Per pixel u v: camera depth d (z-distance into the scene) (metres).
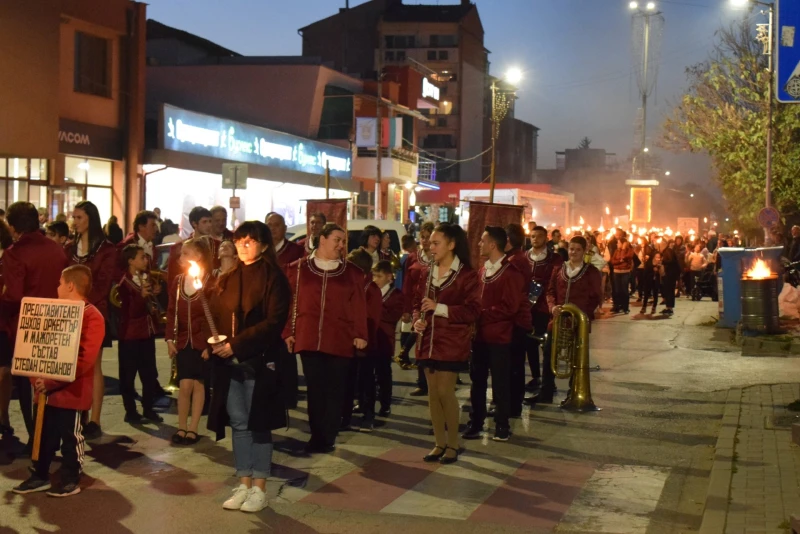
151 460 8.17
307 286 8.36
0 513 6.56
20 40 22.11
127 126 27.14
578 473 7.86
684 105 35.47
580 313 10.71
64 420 6.98
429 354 8.12
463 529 6.32
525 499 7.07
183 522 6.41
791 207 35.84
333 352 8.33
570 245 10.84
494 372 9.02
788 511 6.34
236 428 6.68
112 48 26.73
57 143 23.33
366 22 84.44
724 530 5.93
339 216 11.89
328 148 39.84
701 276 31.55
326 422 8.51
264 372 6.61
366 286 9.53
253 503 6.65
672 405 11.07
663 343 17.69
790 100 8.76
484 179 88.44
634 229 40.47
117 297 9.64
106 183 26.97
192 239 8.98
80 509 6.68
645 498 7.14
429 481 7.56
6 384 8.73
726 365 14.56
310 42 83.00
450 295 8.08
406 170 46.47
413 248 13.76
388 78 51.56
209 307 6.82
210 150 30.56
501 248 9.01
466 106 86.81
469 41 87.19
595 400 11.38
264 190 34.66
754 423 9.54
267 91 41.50
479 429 9.23
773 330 17.38
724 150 35.09
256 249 6.70
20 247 8.31
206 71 41.72
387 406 10.42
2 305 8.59
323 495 7.12
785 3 8.73
